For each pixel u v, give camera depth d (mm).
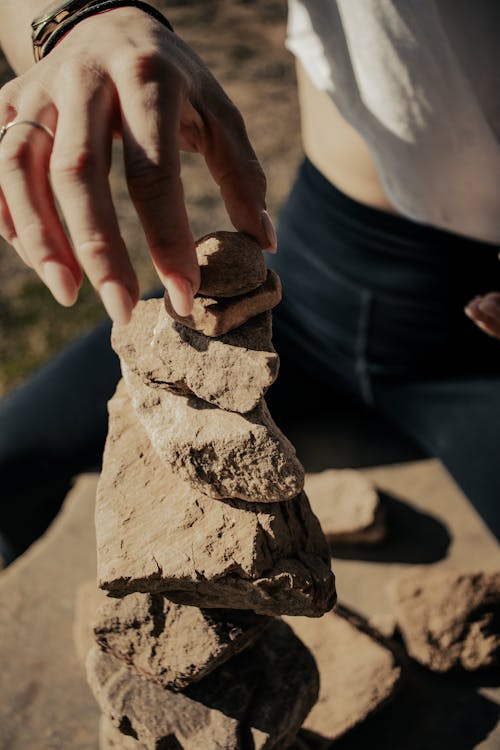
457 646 579
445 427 736
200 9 2102
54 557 690
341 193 725
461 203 603
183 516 402
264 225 386
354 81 571
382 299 731
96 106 341
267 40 1967
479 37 512
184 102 363
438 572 625
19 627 634
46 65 365
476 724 551
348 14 534
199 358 380
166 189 332
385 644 579
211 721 450
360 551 680
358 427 808
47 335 1237
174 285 333
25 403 784
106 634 444
